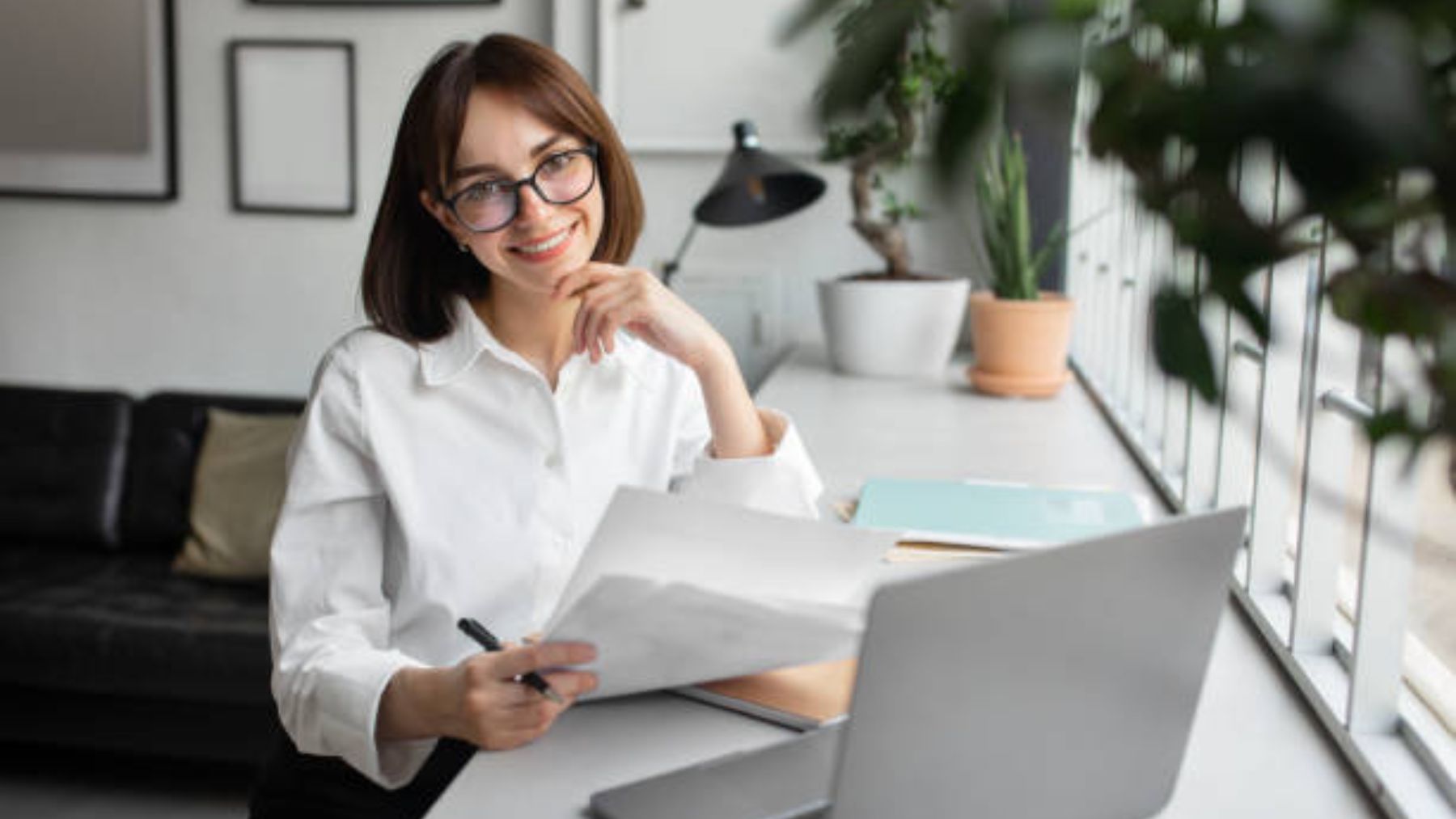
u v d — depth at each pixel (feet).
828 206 10.56
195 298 11.47
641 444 4.48
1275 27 0.86
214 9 11.01
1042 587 2.30
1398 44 0.82
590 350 4.17
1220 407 1.00
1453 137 0.81
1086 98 0.96
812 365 9.41
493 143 3.82
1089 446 6.79
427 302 4.24
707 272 10.76
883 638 2.14
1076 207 9.61
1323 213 0.86
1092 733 2.59
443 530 4.11
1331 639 3.95
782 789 2.89
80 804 8.74
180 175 11.32
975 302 8.16
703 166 10.63
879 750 2.28
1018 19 0.96
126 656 8.80
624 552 3.01
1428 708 3.36
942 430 7.18
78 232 11.55
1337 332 4.03
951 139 0.97
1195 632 2.64
